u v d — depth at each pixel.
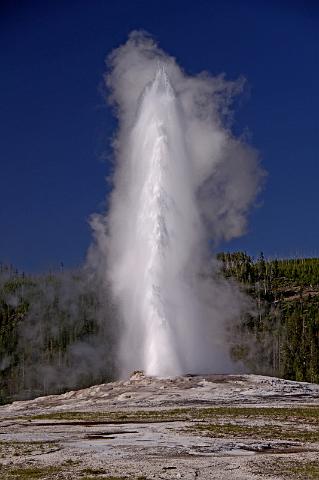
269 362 131.50
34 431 42.38
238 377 68.00
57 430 42.53
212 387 63.31
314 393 62.06
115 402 58.94
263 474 26.92
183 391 61.81
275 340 136.38
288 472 27.36
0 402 114.88
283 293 199.88
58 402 63.72
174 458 31.25
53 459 31.14
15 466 29.41
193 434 39.16
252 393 60.69
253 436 38.22
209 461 30.23
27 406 63.75
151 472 27.52
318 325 140.00
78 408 57.47
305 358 125.88
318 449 33.94
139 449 33.91
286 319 151.62
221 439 37.12
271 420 45.47
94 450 33.72
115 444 35.66
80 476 26.62
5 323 156.38
